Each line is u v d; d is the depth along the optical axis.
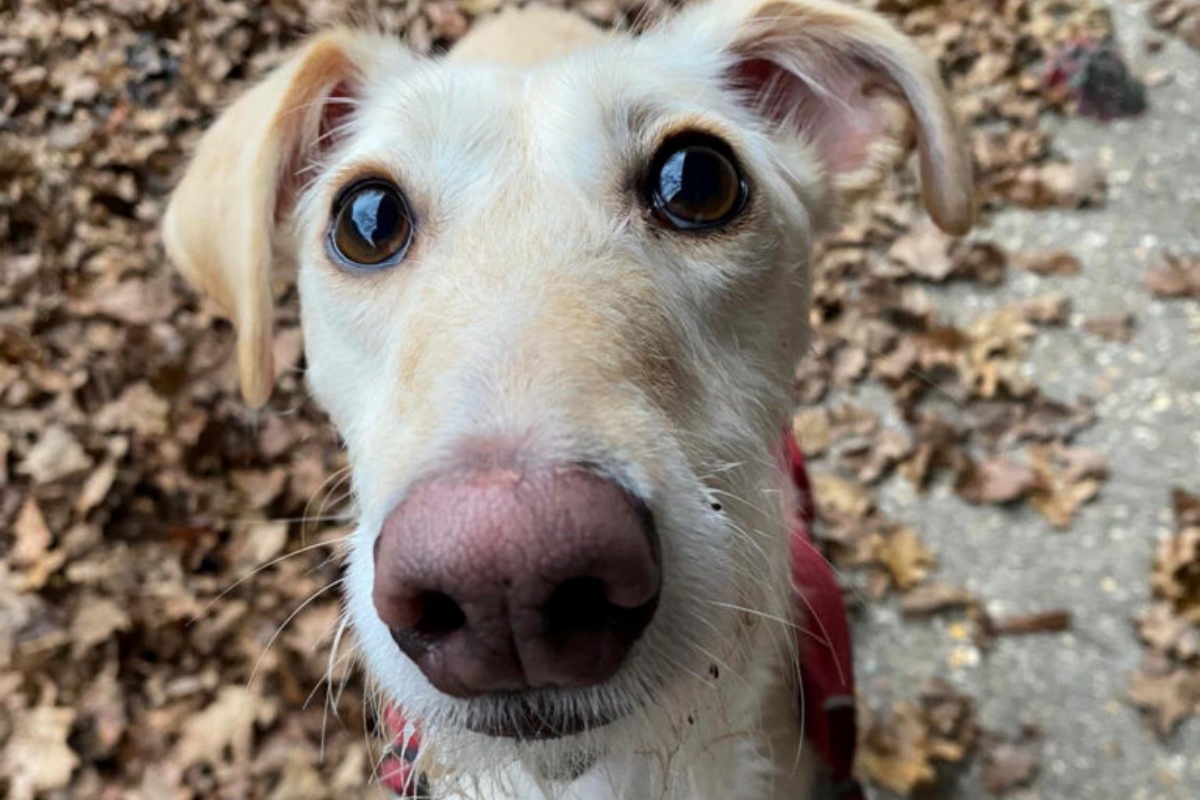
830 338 0.46
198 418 0.42
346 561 0.19
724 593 0.15
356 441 0.19
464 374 0.14
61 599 0.38
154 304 0.46
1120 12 0.57
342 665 0.37
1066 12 0.58
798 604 0.26
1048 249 0.48
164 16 0.57
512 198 0.17
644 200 0.18
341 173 0.19
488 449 0.12
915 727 0.36
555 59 0.22
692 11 0.24
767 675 0.23
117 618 0.37
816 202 0.24
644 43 0.23
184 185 0.23
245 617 0.38
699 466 0.16
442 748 0.17
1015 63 0.55
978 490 0.41
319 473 0.42
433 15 0.58
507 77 0.19
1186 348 0.44
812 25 0.23
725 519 0.16
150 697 0.36
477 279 0.16
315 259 0.20
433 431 0.13
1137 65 0.55
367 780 0.35
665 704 0.15
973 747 0.36
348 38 0.23
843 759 0.27
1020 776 0.35
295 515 0.41
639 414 0.14
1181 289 0.46
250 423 0.43
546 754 0.16
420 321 0.15
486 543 0.11
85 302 0.45
